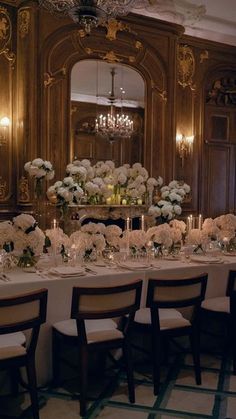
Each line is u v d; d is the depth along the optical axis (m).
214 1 6.12
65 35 6.13
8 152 6.08
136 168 5.54
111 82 6.61
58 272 3.19
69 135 6.27
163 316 3.25
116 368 3.46
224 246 4.49
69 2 3.71
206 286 3.41
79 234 3.69
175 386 3.20
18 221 3.38
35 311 2.61
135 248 3.91
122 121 6.75
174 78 7.02
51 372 3.16
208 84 7.64
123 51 6.56
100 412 2.80
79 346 2.79
